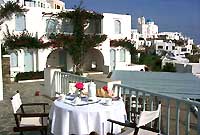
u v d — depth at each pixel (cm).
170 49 6956
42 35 2533
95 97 615
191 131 759
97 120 540
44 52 2509
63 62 2816
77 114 538
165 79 1404
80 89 627
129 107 678
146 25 10188
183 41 9312
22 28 2438
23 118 639
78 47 2675
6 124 801
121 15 3120
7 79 1875
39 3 3278
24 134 693
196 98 1066
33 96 1274
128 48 3183
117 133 555
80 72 2683
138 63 3556
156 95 586
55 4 4362
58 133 562
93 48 2864
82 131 536
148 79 1381
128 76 1447
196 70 2605
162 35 10150
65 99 622
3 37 2319
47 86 1217
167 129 572
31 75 2219
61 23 2745
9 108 1012
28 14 2452
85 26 2872
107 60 2977
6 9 2312
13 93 1449
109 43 2986
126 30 3184
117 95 707
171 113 906
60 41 2586
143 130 523
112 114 557
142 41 7388
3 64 1838
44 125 593
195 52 7844
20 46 2352
